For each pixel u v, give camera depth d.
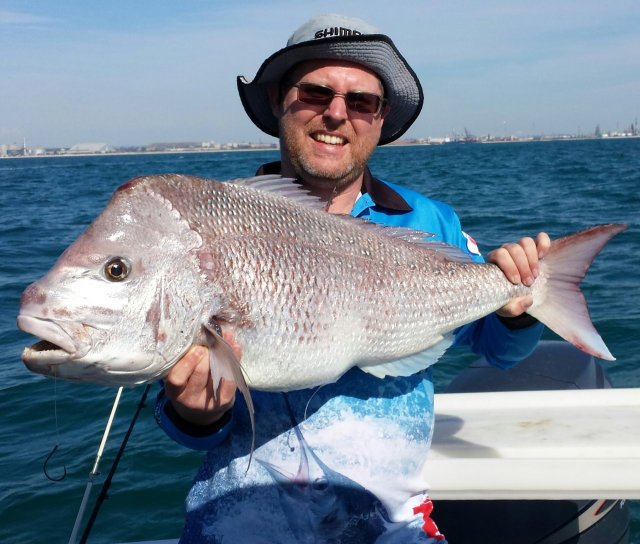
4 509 4.00
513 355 2.70
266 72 2.60
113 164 89.56
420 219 2.71
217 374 1.99
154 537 3.77
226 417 2.26
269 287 2.11
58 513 3.97
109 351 1.91
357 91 2.47
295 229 2.23
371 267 2.34
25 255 11.97
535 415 3.03
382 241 2.42
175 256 1.98
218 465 2.35
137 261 1.94
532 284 2.55
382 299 2.34
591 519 2.92
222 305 2.04
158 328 1.95
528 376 3.71
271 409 2.32
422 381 2.51
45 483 4.24
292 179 2.36
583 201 18.09
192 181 2.12
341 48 2.40
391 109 2.95
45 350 1.89
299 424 2.31
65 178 47.81
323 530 2.28
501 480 2.54
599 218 14.17
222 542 2.29
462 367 5.84
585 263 2.51
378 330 2.34
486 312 2.54
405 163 55.09
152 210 2.00
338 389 2.35
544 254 2.53
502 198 20.20
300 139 2.51
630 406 3.09
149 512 3.97
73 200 25.27
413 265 2.43
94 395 5.48
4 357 6.32
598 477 2.50
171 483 4.25
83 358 1.89
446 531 2.98
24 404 5.33
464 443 2.75
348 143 2.51
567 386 3.64
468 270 2.50
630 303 7.29
